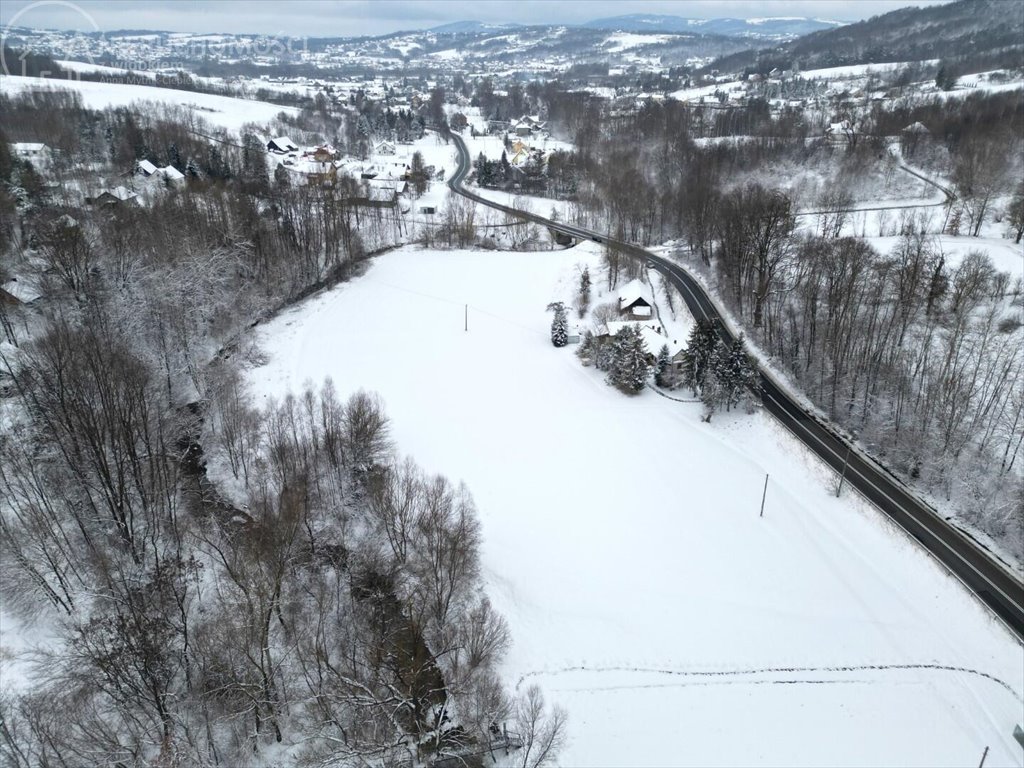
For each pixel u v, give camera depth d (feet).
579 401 294.66
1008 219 404.57
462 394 299.58
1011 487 213.25
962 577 194.49
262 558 179.01
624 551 210.59
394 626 178.09
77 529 202.18
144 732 142.72
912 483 235.61
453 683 157.58
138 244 317.01
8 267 306.35
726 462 250.16
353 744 142.31
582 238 508.94
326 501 222.28
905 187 538.88
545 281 433.89
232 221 372.58
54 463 211.61
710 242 433.89
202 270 310.04
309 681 151.43
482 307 396.37
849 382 271.69
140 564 191.42
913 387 259.60
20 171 388.57
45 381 215.51
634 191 531.50
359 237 466.70
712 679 170.60
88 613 177.58
